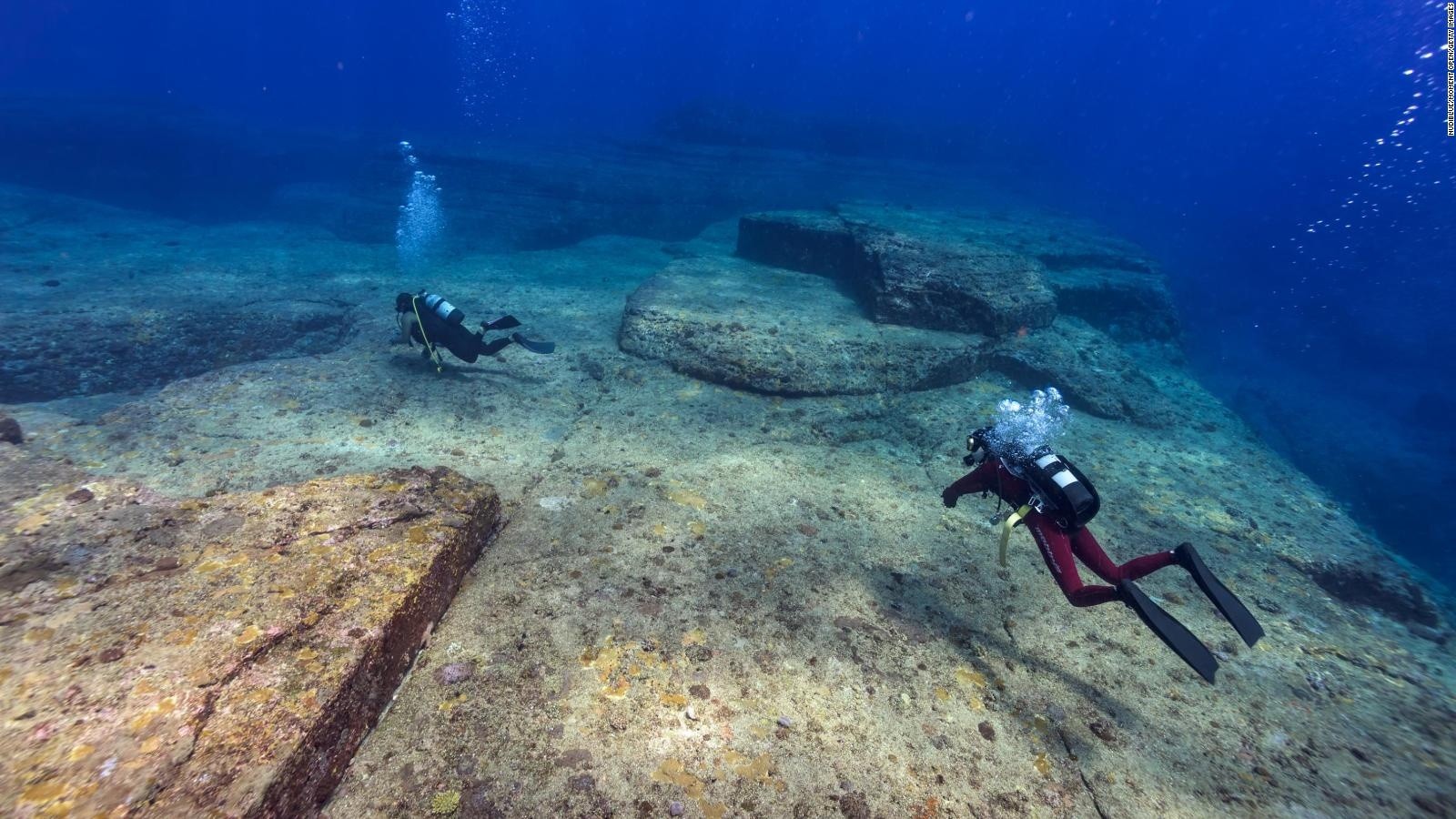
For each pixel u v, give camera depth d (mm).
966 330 7145
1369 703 2994
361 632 2359
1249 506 4773
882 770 2410
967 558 3809
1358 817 2404
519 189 16312
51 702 1890
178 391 4914
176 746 1831
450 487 3432
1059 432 5727
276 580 2529
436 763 2234
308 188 17109
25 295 7039
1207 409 6668
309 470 4082
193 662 2094
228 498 3012
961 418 5832
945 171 23859
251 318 7047
